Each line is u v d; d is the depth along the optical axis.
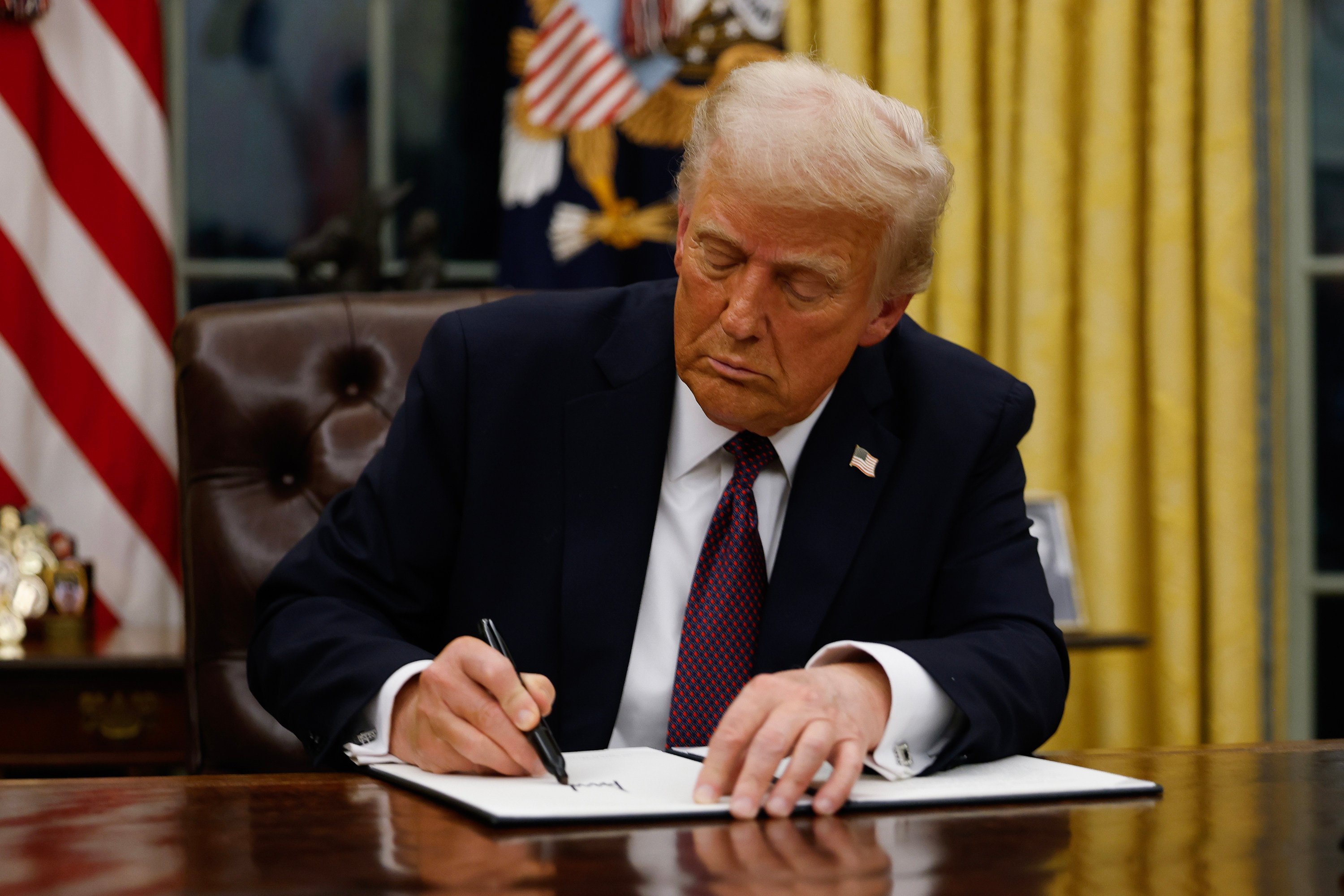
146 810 0.70
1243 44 2.34
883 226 0.95
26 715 1.60
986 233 2.42
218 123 2.54
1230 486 2.33
